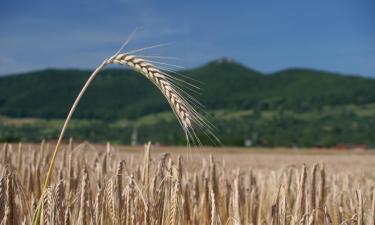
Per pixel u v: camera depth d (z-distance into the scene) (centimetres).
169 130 13738
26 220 543
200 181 841
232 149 6938
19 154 959
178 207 540
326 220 571
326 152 6994
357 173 1944
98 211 539
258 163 3238
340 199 743
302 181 635
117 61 446
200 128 412
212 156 698
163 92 423
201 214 660
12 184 516
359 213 569
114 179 558
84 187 538
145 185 591
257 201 739
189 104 416
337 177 1077
